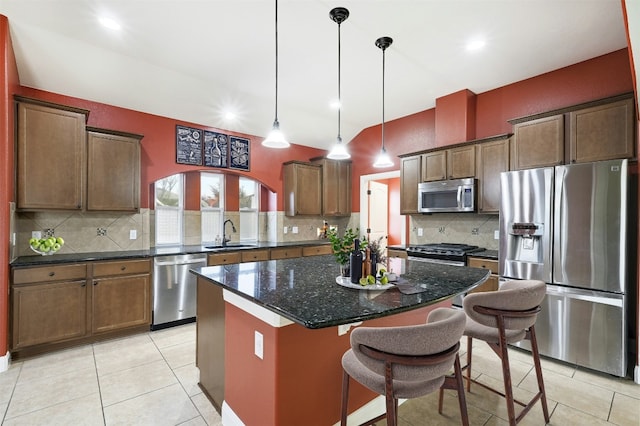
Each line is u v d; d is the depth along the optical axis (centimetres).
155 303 342
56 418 193
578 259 261
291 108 447
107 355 280
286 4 230
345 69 333
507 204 305
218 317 204
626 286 242
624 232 241
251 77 351
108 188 332
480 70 337
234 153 467
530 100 354
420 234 459
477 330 184
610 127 267
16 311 263
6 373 246
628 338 273
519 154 323
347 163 565
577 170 263
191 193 452
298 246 480
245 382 171
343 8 234
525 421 193
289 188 515
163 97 374
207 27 259
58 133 295
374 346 116
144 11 238
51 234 327
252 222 526
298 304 139
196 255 372
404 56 307
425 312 231
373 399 193
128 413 199
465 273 216
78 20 249
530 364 268
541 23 255
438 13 241
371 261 178
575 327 262
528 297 166
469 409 205
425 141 459
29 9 236
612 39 279
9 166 255
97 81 330
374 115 480
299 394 155
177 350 292
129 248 374
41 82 312
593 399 216
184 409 204
